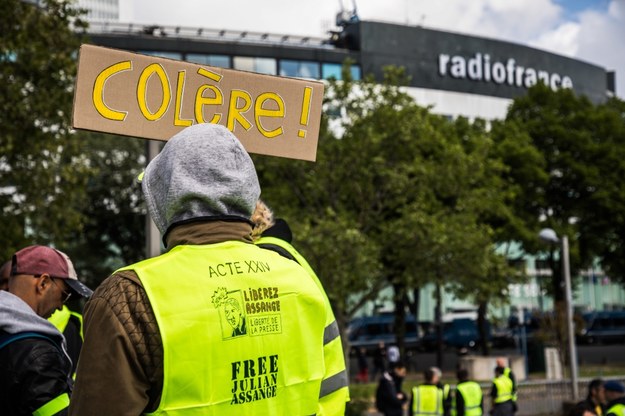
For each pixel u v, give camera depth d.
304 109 2.99
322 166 20.64
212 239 2.05
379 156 20.48
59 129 15.38
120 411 1.78
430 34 54.97
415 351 46.41
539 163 31.97
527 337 47.09
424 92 54.47
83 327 1.89
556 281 34.78
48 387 2.99
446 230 20.59
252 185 2.15
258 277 2.08
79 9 15.73
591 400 10.26
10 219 15.10
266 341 2.04
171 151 2.08
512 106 35.34
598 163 33.22
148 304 1.87
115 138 32.97
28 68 14.91
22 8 14.98
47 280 3.52
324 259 18.94
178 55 44.56
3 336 3.06
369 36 51.06
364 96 21.33
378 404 15.44
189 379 1.88
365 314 47.69
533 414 20.52
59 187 15.79
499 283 23.03
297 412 2.11
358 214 21.83
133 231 35.12
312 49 48.16
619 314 52.53
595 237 33.34
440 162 22.36
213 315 1.94
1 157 15.34
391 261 22.98
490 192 23.06
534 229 31.48
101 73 2.71
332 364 2.30
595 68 67.75
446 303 52.00
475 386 13.98
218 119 2.87
